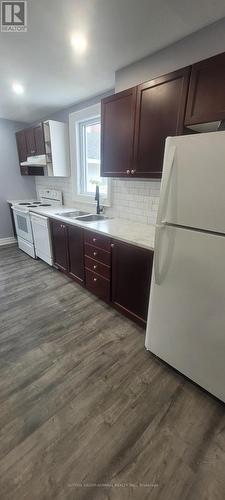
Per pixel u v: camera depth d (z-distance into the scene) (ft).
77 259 8.78
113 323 6.89
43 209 11.12
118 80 7.18
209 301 4.09
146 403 4.48
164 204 4.31
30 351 5.78
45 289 8.93
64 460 3.55
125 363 5.45
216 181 3.52
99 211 9.44
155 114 5.70
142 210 7.98
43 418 4.17
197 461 3.57
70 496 3.16
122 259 6.54
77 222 8.27
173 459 3.59
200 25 4.99
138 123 6.16
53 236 10.06
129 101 6.28
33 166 12.89
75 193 11.35
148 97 5.77
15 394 4.64
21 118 12.85
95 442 3.80
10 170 13.91
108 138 7.23
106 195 9.52
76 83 8.00
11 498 3.12
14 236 14.99
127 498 3.16
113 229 7.20
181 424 4.10
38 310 7.54
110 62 6.60
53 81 7.79
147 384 4.90
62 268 10.04
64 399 4.54
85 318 7.13
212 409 4.38
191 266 4.19
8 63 6.62
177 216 4.19
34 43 5.63
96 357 5.61
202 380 4.60
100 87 8.36
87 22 4.89
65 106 10.61
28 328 6.65
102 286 7.72
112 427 4.03
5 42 5.58
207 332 4.26
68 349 5.86
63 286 9.18
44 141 10.70
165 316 4.97
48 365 5.36
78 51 6.01
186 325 4.59
